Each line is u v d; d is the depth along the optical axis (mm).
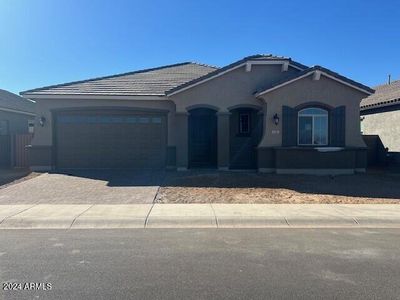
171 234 8094
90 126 18672
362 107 24312
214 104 18031
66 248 7020
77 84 19562
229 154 18344
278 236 7949
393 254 6723
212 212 9914
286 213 9836
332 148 16922
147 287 5203
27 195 12320
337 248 7078
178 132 17953
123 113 18703
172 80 20562
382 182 14883
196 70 22812
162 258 6461
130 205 10789
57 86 19062
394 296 4938
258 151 17094
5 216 9445
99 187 13570
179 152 17953
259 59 17812
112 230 8461
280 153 16750
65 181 14875
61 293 4992
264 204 11008
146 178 15406
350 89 17266
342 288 5188
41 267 5980
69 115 18656
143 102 18609
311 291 5086
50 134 18453
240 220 9258
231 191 12922
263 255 6641
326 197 12086
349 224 9117
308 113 17234
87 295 4934
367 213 9883
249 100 18078
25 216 9438
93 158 18672
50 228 8672
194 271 5832
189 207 10547
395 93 23453
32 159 18344
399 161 20922
